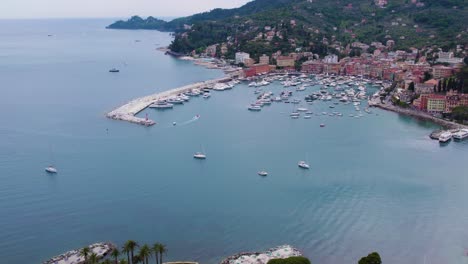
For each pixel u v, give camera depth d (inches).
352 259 6496.1
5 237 7017.7
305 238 7037.4
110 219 7608.3
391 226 7411.4
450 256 6604.3
